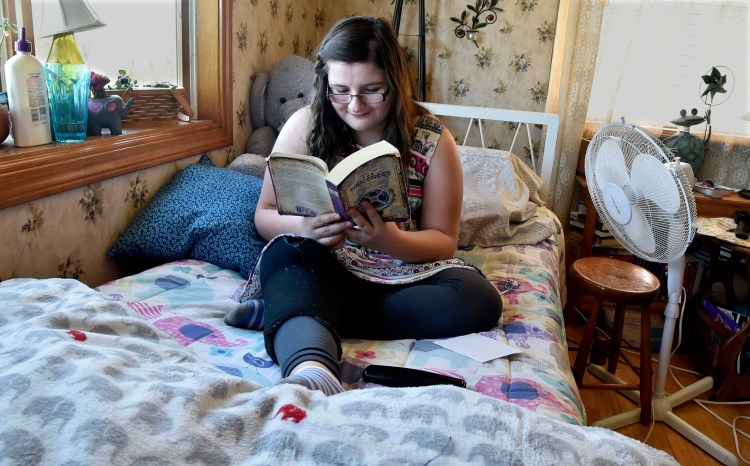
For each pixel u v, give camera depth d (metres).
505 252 1.98
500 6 2.77
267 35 2.52
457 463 0.78
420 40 2.81
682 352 2.53
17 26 1.54
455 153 1.50
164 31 2.07
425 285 1.36
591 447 0.85
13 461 0.70
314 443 0.80
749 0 2.47
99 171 1.57
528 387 1.13
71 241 1.54
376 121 1.42
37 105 1.44
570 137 2.68
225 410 0.86
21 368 0.85
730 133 2.60
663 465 0.85
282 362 1.11
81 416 0.77
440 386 0.94
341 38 1.36
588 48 2.59
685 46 2.58
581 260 2.03
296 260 1.32
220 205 1.75
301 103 2.35
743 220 2.13
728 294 2.38
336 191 1.16
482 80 2.88
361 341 1.35
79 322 1.07
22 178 1.34
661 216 1.68
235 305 1.46
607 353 2.25
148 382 0.89
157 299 1.42
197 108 2.19
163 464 0.75
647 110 2.69
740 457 1.84
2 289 1.19
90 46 1.79
